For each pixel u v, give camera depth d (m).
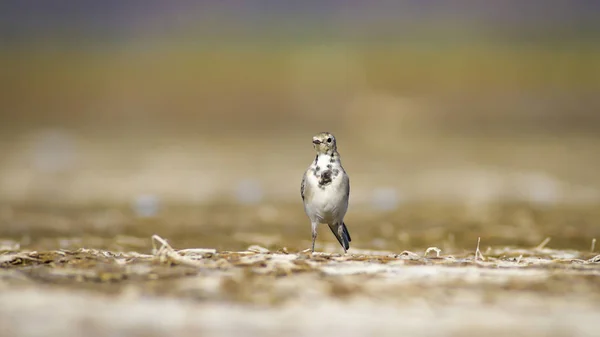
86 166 34.44
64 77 65.31
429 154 38.53
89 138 44.94
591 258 11.71
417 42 75.44
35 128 48.91
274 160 36.38
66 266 10.09
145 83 63.94
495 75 64.81
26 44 77.31
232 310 8.32
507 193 27.45
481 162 35.66
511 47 73.12
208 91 61.81
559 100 58.19
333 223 12.23
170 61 69.88
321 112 56.28
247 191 27.91
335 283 9.23
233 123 52.66
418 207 24.08
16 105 57.34
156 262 10.22
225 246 15.77
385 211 23.20
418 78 64.25
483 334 7.59
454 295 8.85
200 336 7.51
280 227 19.91
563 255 12.65
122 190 28.20
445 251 14.50
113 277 9.53
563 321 7.99
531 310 8.34
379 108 56.06
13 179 30.80
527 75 64.75
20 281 9.33
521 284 9.28
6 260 10.48
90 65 69.31
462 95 60.06
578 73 65.38
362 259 10.56
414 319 8.04
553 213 22.53
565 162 35.34
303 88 61.81
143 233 18.41
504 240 16.98
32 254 10.84
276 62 69.12
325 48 73.44
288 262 10.17
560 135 45.81
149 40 79.06
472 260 10.85
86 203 25.09
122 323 7.87
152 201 25.36
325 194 11.86
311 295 8.84
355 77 64.38
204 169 33.53
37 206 24.25
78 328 7.68
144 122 52.78
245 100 59.78
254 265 10.02
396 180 30.61
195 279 9.41
